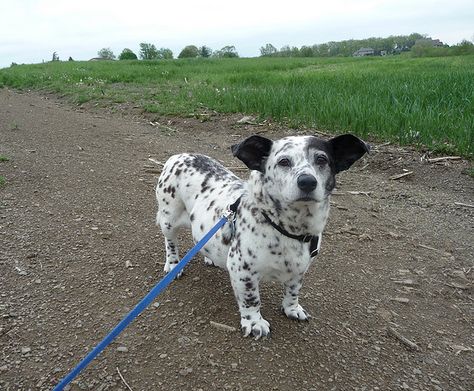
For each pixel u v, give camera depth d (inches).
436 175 65.6
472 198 59.0
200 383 27.9
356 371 29.7
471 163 68.0
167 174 38.6
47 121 97.3
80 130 89.9
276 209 28.6
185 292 37.1
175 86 154.6
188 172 37.4
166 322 33.2
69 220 48.2
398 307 37.0
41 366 28.7
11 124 91.4
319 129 87.5
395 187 62.9
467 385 29.4
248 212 30.1
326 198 29.5
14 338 30.8
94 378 27.9
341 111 85.7
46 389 27.0
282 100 97.9
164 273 39.8
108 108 116.1
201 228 34.8
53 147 75.5
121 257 41.9
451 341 33.4
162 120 102.0
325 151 29.1
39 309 33.9
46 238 44.0
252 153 29.7
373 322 34.9
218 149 79.6
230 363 29.5
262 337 31.9
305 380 28.6
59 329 32.0
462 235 49.8
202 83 156.9
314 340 32.2
